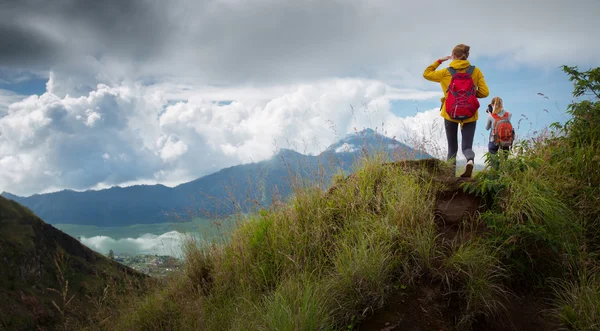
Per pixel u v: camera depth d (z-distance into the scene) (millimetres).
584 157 4621
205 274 5934
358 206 5066
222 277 5340
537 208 4066
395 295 3723
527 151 5211
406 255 4051
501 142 6094
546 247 3928
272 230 5410
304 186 5730
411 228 4262
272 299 4082
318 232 4797
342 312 3568
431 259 3891
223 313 4691
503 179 4527
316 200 5496
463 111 5336
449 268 3754
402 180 5184
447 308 3490
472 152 5266
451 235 4328
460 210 4633
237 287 4984
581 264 3615
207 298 5262
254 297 4598
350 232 4617
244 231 5816
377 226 4438
